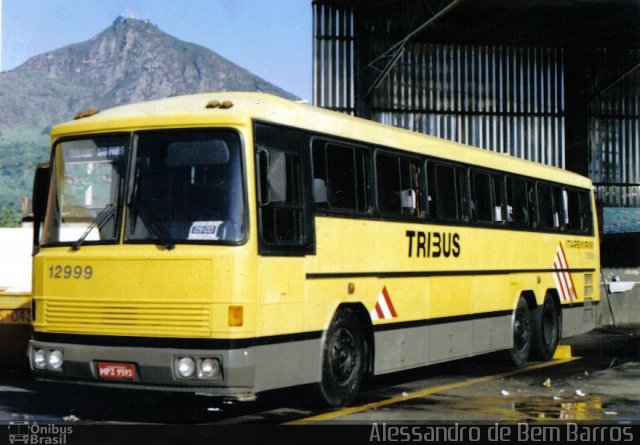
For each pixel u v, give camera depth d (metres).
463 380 13.62
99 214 9.36
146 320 8.93
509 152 35.41
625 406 10.99
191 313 8.79
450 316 13.05
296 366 9.62
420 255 12.30
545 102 35.75
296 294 9.62
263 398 11.30
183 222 9.02
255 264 8.95
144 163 9.29
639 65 35.41
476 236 13.93
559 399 11.55
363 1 32.97
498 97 35.34
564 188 17.64
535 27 34.00
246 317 8.80
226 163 9.05
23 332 13.18
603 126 36.25
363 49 33.72
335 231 10.41
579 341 20.98
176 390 8.81
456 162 13.60
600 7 32.03
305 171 9.98
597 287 18.95
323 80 33.66
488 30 34.22
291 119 9.86
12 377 13.57
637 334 22.81
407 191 12.15
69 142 9.73
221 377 8.67
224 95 10.01
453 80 35.00
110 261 9.14
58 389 12.32
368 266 11.05
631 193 36.47
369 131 11.41
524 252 15.62
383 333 11.35
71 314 9.30
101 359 9.09
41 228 10.02
